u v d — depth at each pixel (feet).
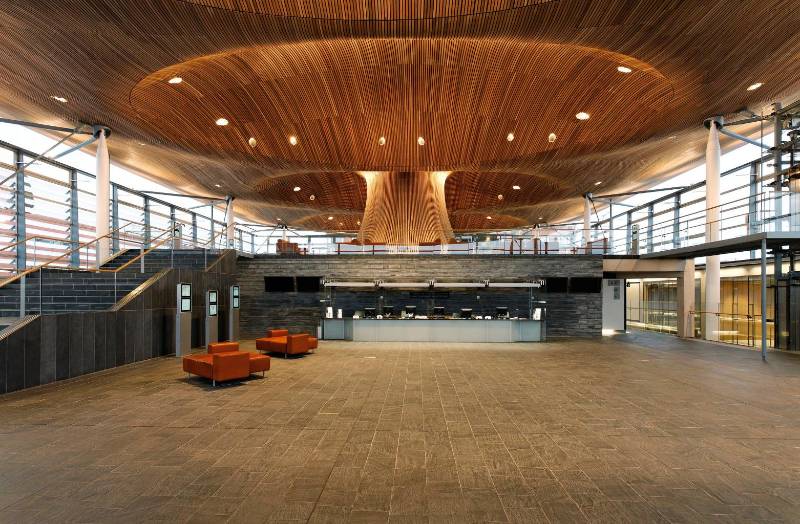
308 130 53.31
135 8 26.66
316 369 35.70
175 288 44.32
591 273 61.98
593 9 27.17
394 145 57.16
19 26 28.78
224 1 26.12
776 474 15.67
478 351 46.68
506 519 12.56
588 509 13.16
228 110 48.14
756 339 55.31
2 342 26.94
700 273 70.08
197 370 30.42
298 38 31.12
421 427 20.72
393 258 62.95
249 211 108.88
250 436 19.43
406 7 27.02
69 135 51.44
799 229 44.70
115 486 14.53
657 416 22.57
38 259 50.80
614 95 44.91
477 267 62.54
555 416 22.56
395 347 49.83
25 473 15.53
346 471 15.74
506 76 45.93
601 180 74.90
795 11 27.50
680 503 13.57
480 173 74.38
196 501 13.51
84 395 26.81
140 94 41.81
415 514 12.78
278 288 63.98
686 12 27.55
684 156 65.21
